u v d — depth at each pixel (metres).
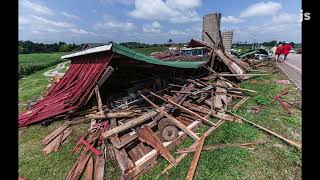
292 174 4.18
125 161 4.80
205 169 4.54
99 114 7.51
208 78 11.81
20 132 7.00
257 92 9.66
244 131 6.03
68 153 5.60
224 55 13.95
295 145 5.04
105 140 5.79
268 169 4.38
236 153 4.95
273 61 22.23
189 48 18.56
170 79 11.23
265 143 5.38
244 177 4.20
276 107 7.80
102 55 8.70
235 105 8.17
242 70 13.63
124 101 8.30
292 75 13.59
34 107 9.16
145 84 9.72
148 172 4.70
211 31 18.48
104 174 4.66
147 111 7.66
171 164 4.79
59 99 9.07
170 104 7.84
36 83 19.73
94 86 8.19
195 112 7.69
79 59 11.56
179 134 5.98
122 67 10.45
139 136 5.86
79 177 4.65
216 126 6.44
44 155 5.58
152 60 8.78
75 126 7.06
